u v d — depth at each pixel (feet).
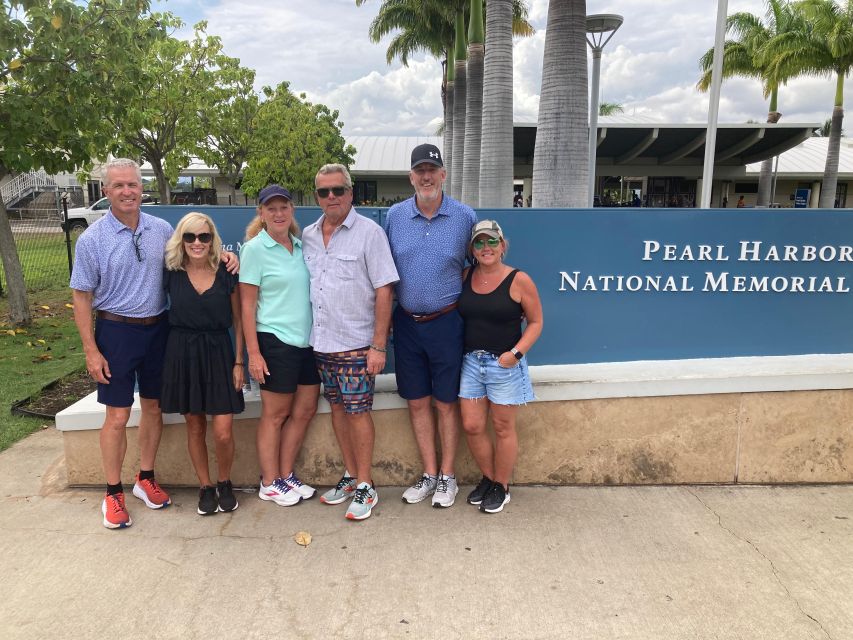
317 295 10.44
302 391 11.41
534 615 8.46
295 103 81.87
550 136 21.74
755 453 12.37
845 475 12.50
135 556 9.89
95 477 12.29
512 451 11.07
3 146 22.85
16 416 16.14
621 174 98.99
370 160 112.37
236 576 9.36
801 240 13.06
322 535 10.53
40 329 26.27
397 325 11.10
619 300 13.12
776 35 73.82
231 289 10.48
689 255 13.02
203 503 11.16
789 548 10.08
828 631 8.13
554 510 11.37
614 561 9.73
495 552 9.98
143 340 10.48
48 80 22.44
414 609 8.60
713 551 10.00
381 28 79.20
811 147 120.67
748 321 13.33
